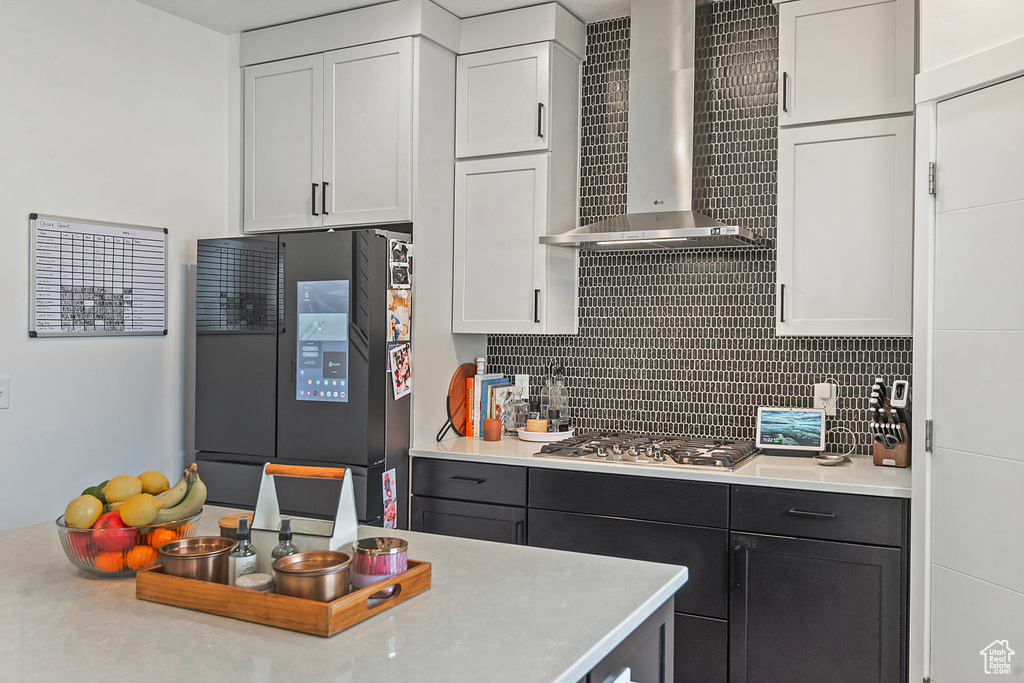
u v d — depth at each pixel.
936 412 2.36
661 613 1.51
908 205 2.71
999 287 2.15
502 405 3.63
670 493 2.78
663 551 2.79
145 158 3.31
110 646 1.17
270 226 3.62
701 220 2.97
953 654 2.29
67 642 1.19
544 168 3.30
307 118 3.52
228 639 1.20
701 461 2.79
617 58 3.53
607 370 3.57
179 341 3.47
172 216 3.44
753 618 2.65
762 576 2.64
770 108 3.21
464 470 3.15
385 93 3.32
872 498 2.48
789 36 2.90
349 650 1.16
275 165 3.60
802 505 2.57
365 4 3.34
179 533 1.55
